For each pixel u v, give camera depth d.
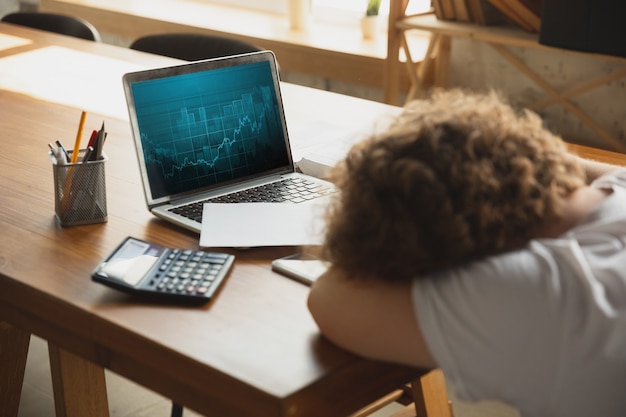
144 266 1.36
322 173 1.81
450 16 3.41
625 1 2.75
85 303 1.30
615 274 1.05
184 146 1.66
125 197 1.71
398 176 1.06
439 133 1.08
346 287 1.15
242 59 1.75
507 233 1.08
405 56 3.69
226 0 4.83
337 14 4.46
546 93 3.43
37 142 2.03
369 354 1.14
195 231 1.54
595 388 1.03
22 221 1.58
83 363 1.80
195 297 1.29
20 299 1.37
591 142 3.36
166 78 1.65
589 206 1.15
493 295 1.02
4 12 4.96
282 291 1.35
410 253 1.06
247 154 1.74
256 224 1.54
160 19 4.42
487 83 3.61
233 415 1.13
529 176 1.08
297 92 2.51
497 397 1.06
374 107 2.38
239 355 1.17
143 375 1.23
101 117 2.24
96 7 4.68
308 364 1.15
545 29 2.97
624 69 3.14
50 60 2.81
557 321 1.02
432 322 1.04
